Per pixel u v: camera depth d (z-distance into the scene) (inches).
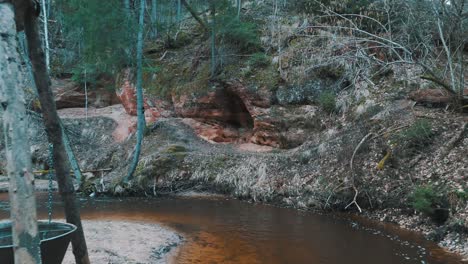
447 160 337.7
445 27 422.6
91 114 821.2
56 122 188.1
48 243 159.0
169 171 532.4
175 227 346.0
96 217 391.9
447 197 295.7
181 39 724.0
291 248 277.3
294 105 539.2
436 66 435.5
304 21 577.9
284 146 528.4
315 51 539.5
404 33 446.0
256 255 264.1
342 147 432.8
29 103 708.7
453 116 391.9
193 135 620.7
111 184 533.3
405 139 382.0
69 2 561.9
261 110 553.6
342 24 543.2
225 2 609.6
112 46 537.6
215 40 646.5
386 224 330.6
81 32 597.0
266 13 698.8
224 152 549.3
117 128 743.7
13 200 126.6
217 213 401.7
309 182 429.7
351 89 505.7
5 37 129.2
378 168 377.4
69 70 890.1
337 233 311.7
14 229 126.5
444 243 269.1
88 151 696.4
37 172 636.7
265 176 470.6
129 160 589.3
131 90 713.6
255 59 581.6
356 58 481.7
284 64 556.7
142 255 261.6
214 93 602.5
